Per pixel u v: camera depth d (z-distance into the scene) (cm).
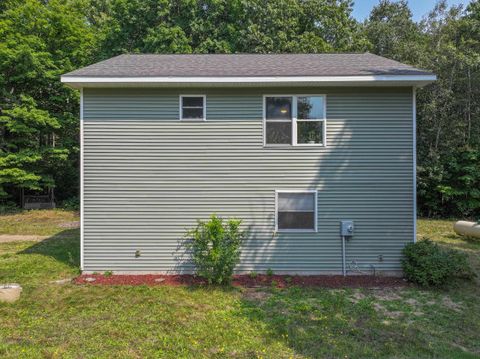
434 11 1870
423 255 690
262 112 760
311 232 758
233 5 1952
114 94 757
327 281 712
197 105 765
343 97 757
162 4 1945
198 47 1908
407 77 705
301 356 421
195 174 761
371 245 755
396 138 754
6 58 1622
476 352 439
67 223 1427
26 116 1588
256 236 760
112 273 754
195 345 446
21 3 1809
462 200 1501
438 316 545
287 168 761
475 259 873
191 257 758
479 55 1523
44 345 443
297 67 801
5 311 549
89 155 754
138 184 759
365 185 754
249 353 427
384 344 454
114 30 1948
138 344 448
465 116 1547
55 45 1784
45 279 712
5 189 1800
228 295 630
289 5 1880
